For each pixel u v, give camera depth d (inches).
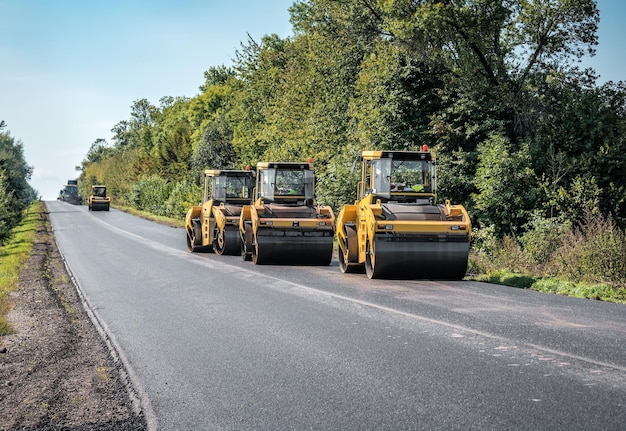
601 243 582.6
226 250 920.9
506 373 270.7
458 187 988.6
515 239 810.2
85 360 326.0
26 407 248.8
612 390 243.9
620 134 899.4
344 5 1216.2
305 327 383.6
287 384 266.7
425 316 404.5
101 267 797.9
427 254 584.7
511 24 999.0
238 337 363.3
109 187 4357.8
